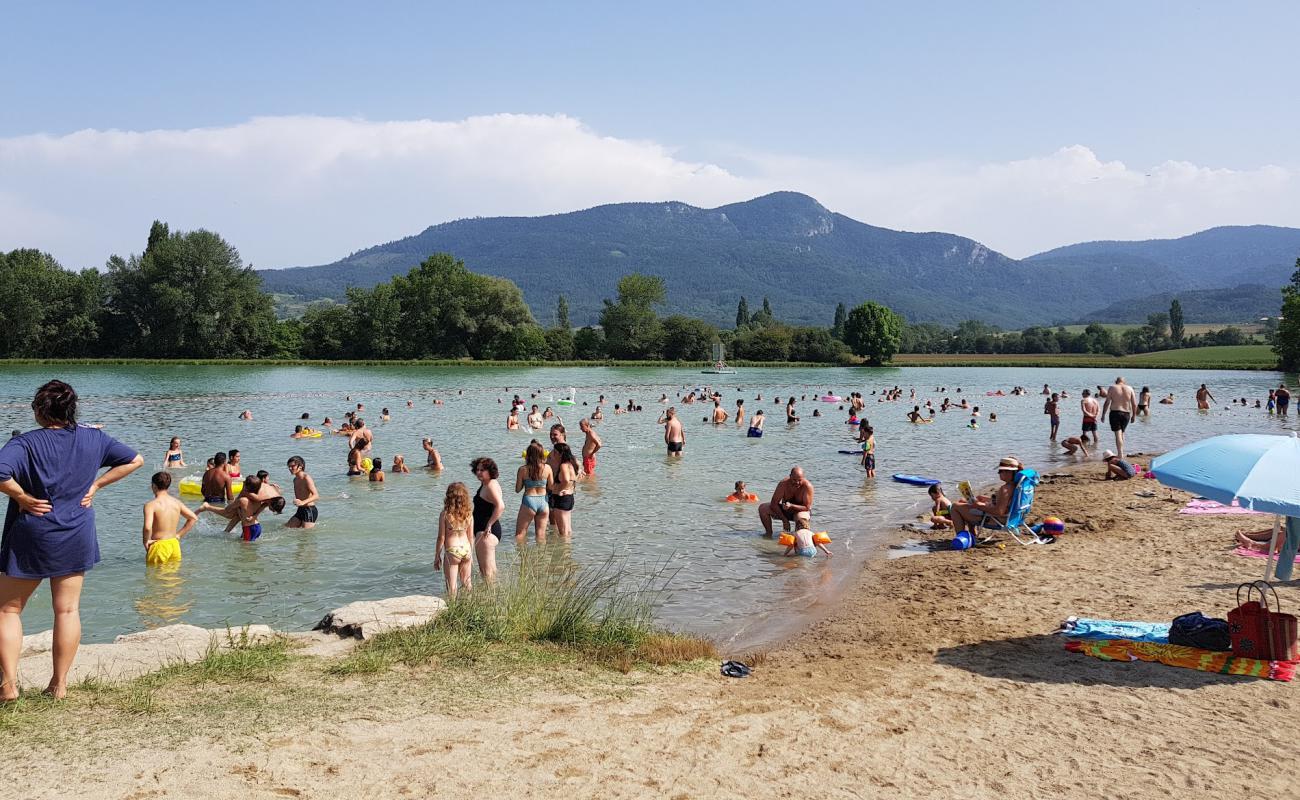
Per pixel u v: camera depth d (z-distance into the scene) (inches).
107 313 3715.6
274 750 217.3
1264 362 4109.3
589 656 319.9
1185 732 254.5
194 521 541.3
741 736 245.3
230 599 439.5
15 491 227.8
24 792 187.3
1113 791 215.8
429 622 341.7
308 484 615.5
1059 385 2871.6
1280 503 303.6
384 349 4138.8
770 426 1421.0
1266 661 313.6
